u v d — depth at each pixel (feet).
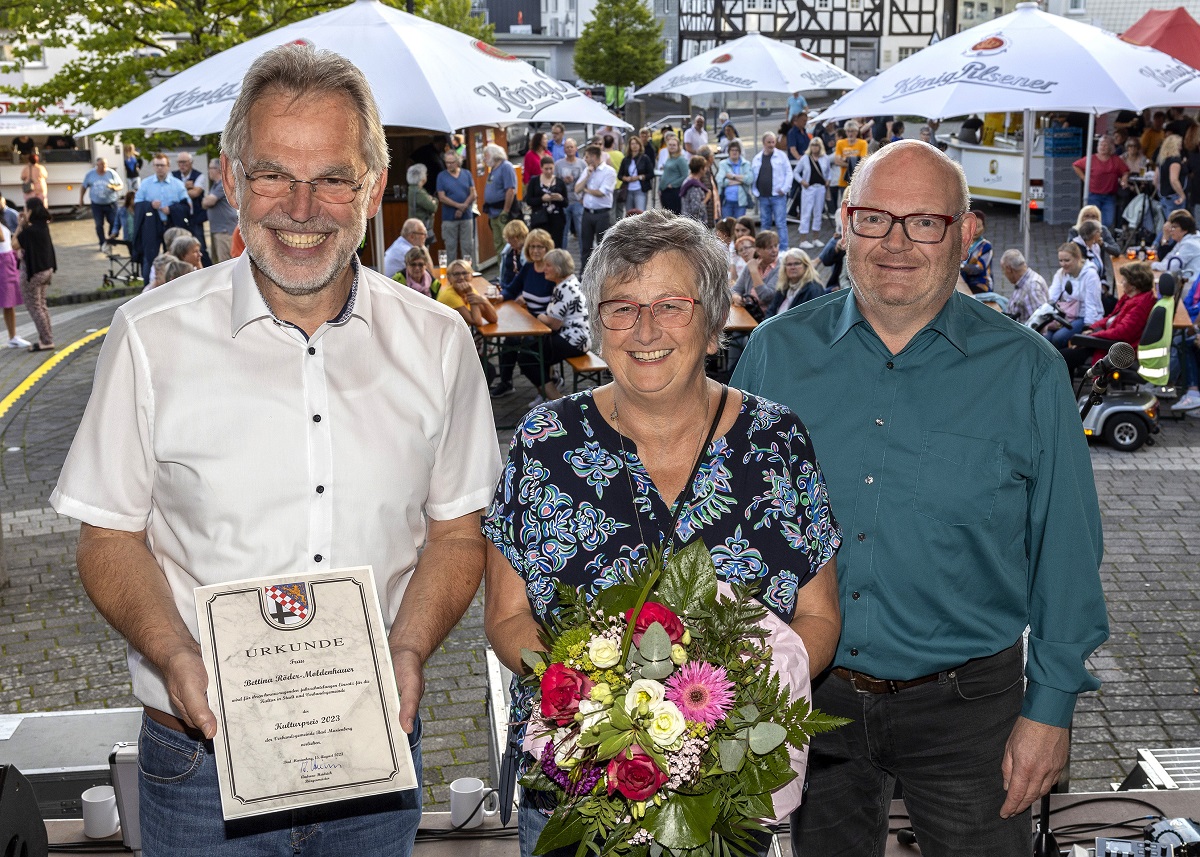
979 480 8.57
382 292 7.68
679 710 5.90
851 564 8.75
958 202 8.45
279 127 6.86
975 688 8.75
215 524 7.20
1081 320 33.45
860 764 9.05
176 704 6.73
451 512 7.97
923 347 8.71
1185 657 19.22
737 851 6.41
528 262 35.76
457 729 17.01
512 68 31.89
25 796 7.75
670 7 199.52
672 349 6.98
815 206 65.41
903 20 188.75
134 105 29.94
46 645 20.02
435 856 11.55
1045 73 32.71
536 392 36.01
